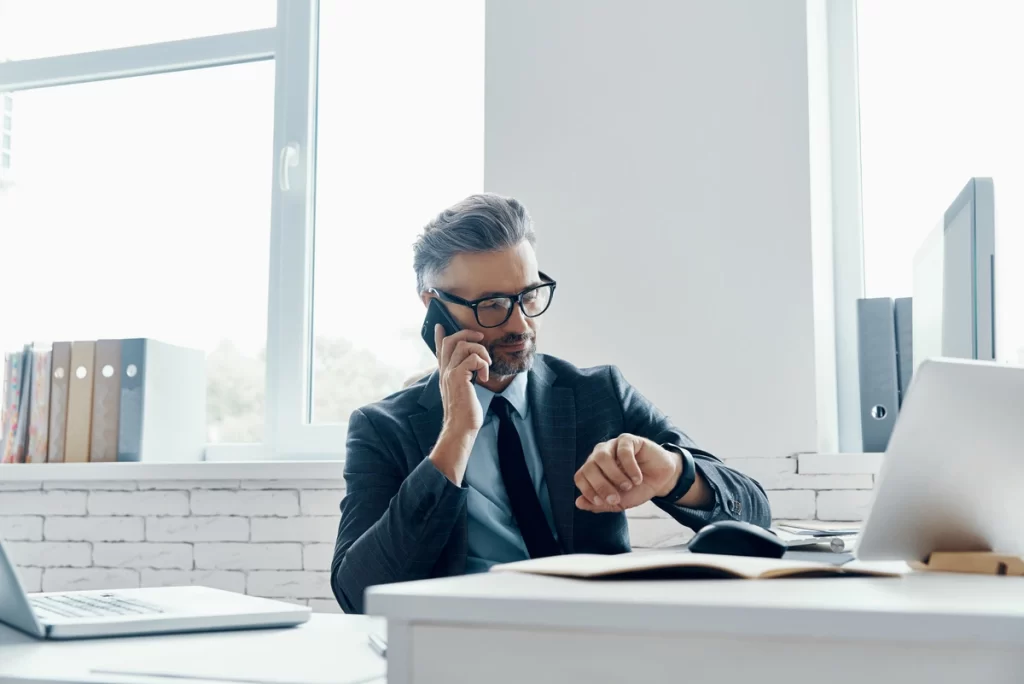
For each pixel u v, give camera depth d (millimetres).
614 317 2252
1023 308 2248
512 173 2355
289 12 2779
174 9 2912
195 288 2799
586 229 2291
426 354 2635
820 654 506
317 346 2711
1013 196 2330
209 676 749
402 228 2686
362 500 1590
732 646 516
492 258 1562
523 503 1567
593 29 2332
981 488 797
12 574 913
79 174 2910
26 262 2914
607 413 1682
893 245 2459
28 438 2568
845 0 2500
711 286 2203
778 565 697
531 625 545
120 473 2436
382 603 574
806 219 2162
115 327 2842
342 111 2756
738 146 2219
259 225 2770
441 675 561
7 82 2969
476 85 2666
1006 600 573
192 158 2838
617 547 1598
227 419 2754
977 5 2408
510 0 2395
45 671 776
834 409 2363
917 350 1634
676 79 2270
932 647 493
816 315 2174
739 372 2168
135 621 960
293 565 2359
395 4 2746
